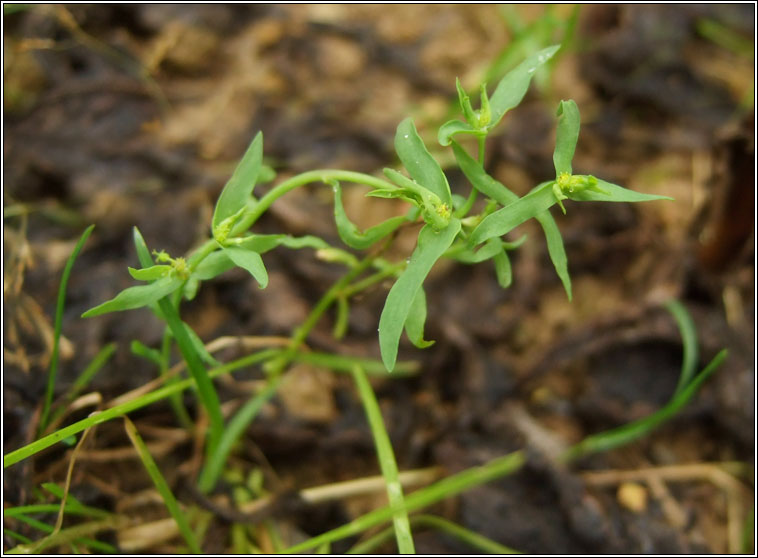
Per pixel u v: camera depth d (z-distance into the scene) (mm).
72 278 153
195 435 145
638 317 159
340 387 154
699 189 171
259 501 142
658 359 159
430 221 108
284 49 182
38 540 133
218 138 170
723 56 188
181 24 178
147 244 159
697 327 158
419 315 114
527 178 173
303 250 161
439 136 113
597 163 177
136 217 160
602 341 157
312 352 154
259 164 116
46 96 167
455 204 122
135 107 170
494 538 143
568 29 169
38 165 161
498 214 109
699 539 145
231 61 179
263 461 147
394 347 106
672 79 185
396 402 154
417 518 142
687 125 180
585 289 166
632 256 167
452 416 152
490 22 191
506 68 179
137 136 167
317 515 145
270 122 172
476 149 172
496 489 146
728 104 182
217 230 114
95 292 152
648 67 186
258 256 111
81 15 173
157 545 139
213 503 141
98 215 160
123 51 173
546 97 182
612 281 166
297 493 144
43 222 158
